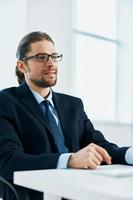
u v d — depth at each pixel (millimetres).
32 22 3455
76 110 1815
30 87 1742
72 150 1670
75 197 775
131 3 4977
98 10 4656
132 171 993
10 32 3273
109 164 1300
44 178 893
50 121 1648
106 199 688
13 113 1559
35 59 1722
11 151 1339
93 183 819
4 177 1303
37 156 1242
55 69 1750
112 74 4832
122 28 4953
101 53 4691
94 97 4574
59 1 3799
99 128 4328
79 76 4340
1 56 3262
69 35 3979
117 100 4844
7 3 3289
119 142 4555
